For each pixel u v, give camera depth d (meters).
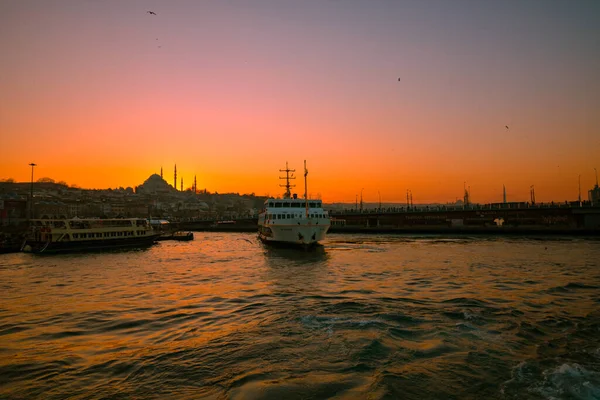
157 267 44.75
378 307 23.52
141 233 75.69
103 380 13.50
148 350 16.42
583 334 18.02
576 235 89.88
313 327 19.34
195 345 16.95
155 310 23.56
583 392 12.24
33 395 12.44
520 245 68.50
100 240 67.62
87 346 17.06
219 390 12.60
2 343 17.52
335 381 13.09
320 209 69.00
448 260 48.41
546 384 12.81
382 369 14.05
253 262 48.62
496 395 12.12
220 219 180.88
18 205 104.50
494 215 107.12
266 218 68.31
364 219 131.62
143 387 12.91
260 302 25.39
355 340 17.20
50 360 15.37
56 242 62.44
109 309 23.94
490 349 16.02
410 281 33.28
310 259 50.91
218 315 22.12
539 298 25.78
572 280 32.72
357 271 39.78
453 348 16.14
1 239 67.19
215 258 54.12
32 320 21.45
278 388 12.55
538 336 17.75
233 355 15.66
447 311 22.28
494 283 31.72
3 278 37.28
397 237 98.50
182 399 12.04
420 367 14.22
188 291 29.66
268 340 17.42
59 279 36.44
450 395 12.14
